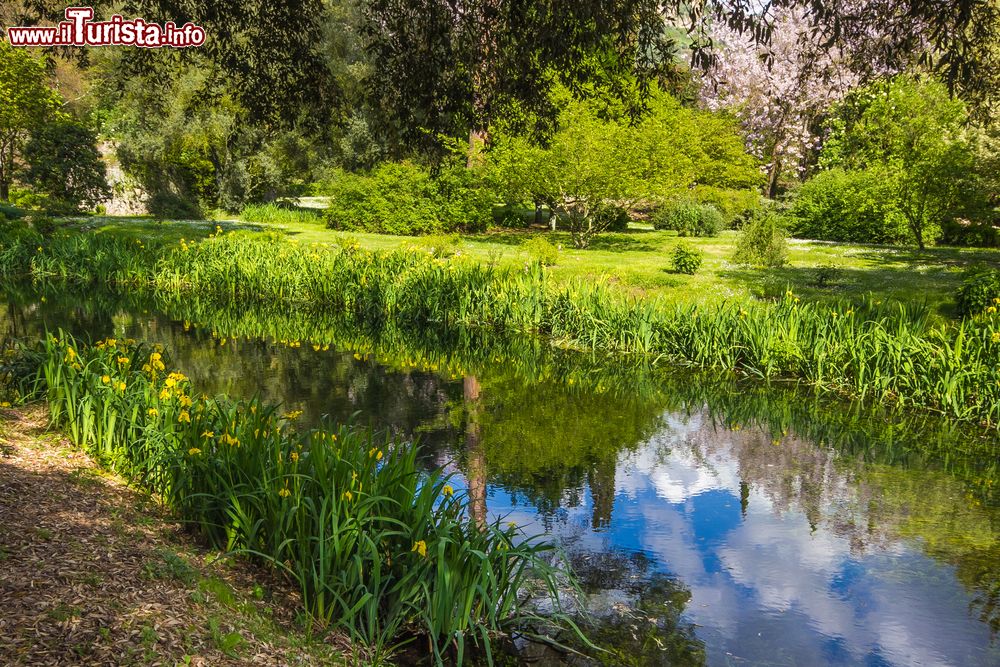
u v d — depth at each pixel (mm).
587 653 5066
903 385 11383
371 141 37219
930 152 24578
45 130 32875
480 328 16297
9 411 7727
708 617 5566
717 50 35688
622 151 24578
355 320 17156
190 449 5699
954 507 7684
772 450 9422
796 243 30625
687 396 11820
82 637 3625
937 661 5047
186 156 37062
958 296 15188
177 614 4109
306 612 4711
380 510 5160
